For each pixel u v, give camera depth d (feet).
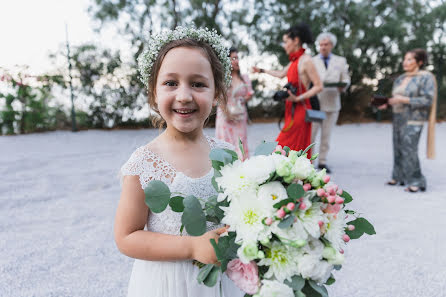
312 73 10.90
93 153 21.94
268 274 2.57
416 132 13.55
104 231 10.02
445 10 42.34
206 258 3.07
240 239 2.58
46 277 7.58
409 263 8.21
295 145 11.43
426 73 13.21
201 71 3.56
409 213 11.41
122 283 7.39
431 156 14.74
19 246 9.02
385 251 8.82
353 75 42.88
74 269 7.94
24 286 7.22
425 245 9.11
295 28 11.23
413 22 43.96
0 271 7.75
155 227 3.67
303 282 2.58
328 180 2.67
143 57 4.12
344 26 43.37
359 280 7.56
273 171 2.66
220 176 2.96
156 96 3.97
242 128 13.76
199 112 3.62
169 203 2.95
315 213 2.63
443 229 10.10
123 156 21.01
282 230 2.48
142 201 3.54
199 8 37.81
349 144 26.86
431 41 44.21
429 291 7.12
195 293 3.60
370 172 17.34
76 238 9.54
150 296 3.68
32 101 30.71
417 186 13.83
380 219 10.89
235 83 13.52
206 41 4.07
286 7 40.86
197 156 3.98
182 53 3.55
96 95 33.58
